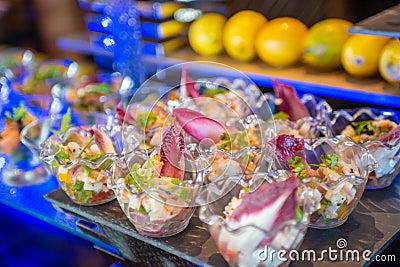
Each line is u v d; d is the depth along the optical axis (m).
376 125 0.62
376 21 0.52
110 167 0.58
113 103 0.79
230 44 0.80
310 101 0.68
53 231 0.73
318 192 0.49
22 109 0.77
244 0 0.86
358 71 0.69
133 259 0.58
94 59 1.10
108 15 0.89
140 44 0.88
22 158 0.75
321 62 0.73
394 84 0.67
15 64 0.98
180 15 0.87
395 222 0.53
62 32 1.18
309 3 0.81
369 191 0.58
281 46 0.74
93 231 0.60
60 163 0.58
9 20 1.20
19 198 0.68
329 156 0.54
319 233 0.52
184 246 0.51
